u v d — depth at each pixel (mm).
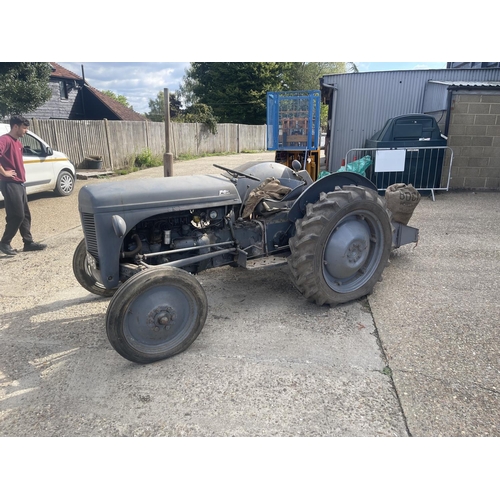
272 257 3824
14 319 3650
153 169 14938
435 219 6543
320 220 3332
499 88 8000
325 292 3510
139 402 2518
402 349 2973
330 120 10656
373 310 3584
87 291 4242
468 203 7617
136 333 2807
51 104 21719
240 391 2582
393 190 4891
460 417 2303
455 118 8242
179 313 2941
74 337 3320
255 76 32125
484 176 8555
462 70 9852
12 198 5234
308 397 2506
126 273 3107
